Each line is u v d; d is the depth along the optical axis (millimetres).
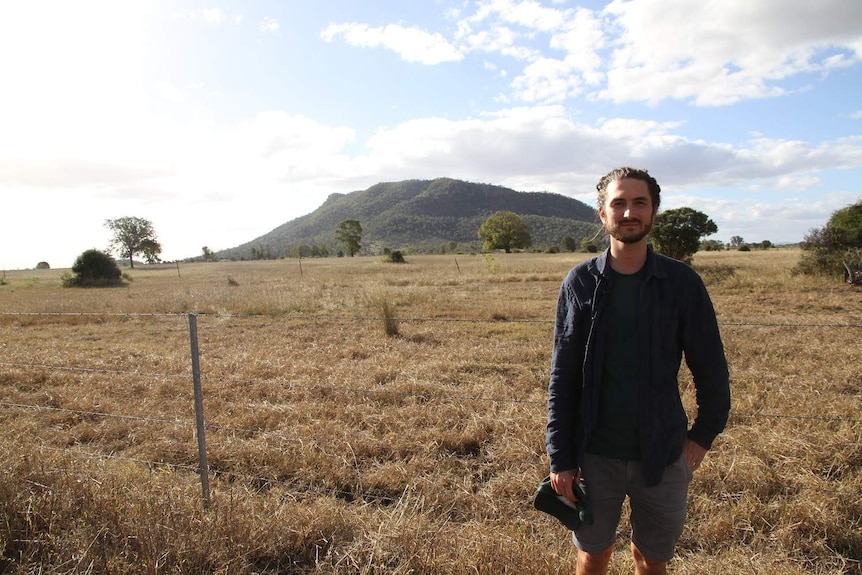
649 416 2088
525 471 4105
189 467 4281
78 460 3977
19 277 50062
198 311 16188
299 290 21141
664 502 2172
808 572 2811
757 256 38906
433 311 14273
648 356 2086
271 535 3107
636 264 2152
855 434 4324
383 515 3350
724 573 2744
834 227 19078
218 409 5910
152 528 2992
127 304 18609
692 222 25969
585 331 2217
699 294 2088
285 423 5273
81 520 3061
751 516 3352
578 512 2227
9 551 2924
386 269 40344
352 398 6086
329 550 2965
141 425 5457
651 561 2279
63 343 10805
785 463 3982
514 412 5309
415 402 5781
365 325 11922
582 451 2207
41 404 6211
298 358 8516
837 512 3301
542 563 2758
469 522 3398
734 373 6699
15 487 3322
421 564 2797
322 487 4023
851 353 7523
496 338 9891
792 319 11219
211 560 2822
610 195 2115
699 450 2193
